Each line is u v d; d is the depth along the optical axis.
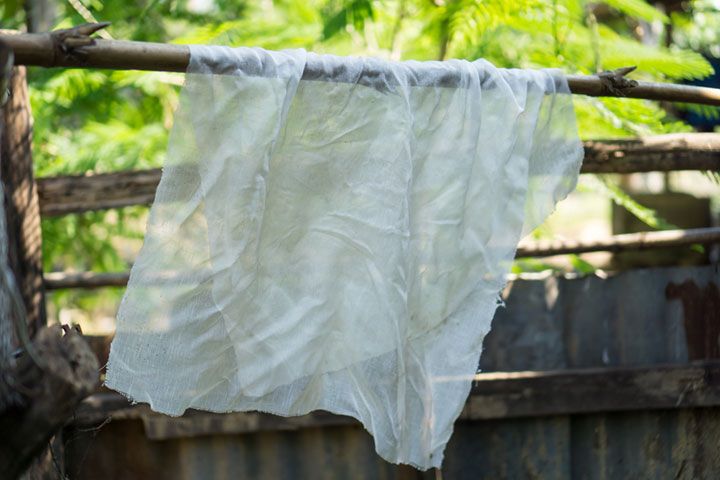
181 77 3.84
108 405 3.02
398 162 2.15
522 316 3.33
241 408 2.08
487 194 2.29
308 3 4.21
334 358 2.16
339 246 2.13
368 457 3.22
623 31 5.34
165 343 1.96
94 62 1.81
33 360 1.66
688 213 5.00
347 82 2.07
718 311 3.38
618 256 4.86
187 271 1.95
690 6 4.99
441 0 3.69
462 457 3.26
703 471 3.34
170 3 4.33
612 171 3.12
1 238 1.75
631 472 3.31
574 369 3.29
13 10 3.76
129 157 4.14
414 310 2.26
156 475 3.11
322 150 2.09
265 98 1.96
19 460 1.65
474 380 3.20
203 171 1.92
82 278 3.03
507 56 3.76
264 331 2.07
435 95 2.20
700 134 3.13
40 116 4.09
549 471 3.28
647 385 3.25
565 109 2.40
